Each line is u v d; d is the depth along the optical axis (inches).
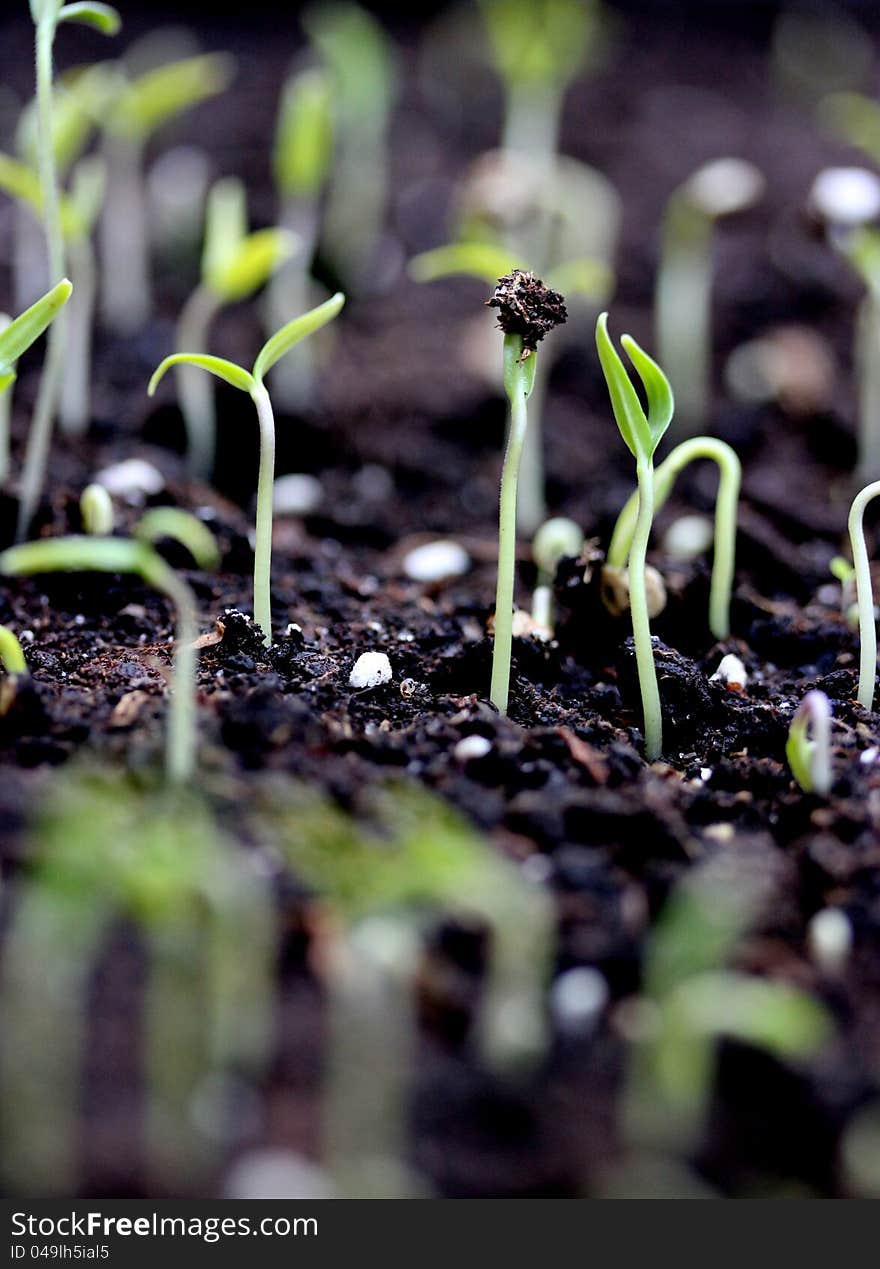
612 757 7.8
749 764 7.9
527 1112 6.6
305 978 6.9
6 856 7.1
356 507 10.9
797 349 12.4
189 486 10.6
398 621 9.3
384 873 6.9
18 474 10.3
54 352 9.1
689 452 8.8
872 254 10.8
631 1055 6.7
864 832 7.4
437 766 7.7
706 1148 6.6
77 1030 6.7
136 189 13.9
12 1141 6.4
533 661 8.6
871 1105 6.6
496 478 11.4
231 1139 6.5
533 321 7.7
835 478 11.4
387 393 11.9
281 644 8.5
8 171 9.3
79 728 7.6
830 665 9.0
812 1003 6.9
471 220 11.6
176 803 7.2
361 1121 6.6
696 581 9.0
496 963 7.0
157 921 6.8
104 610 9.0
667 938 7.0
